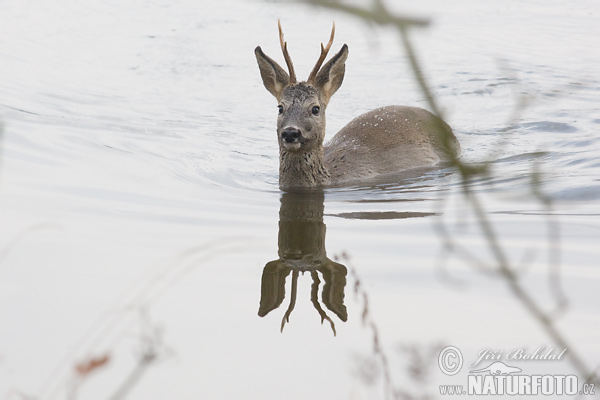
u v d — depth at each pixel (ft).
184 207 38.27
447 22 89.97
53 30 84.64
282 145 44.57
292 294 27.37
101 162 46.52
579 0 99.86
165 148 51.67
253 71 74.28
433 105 7.40
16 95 62.34
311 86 45.21
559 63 75.41
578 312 24.49
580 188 40.01
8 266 28.68
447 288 26.94
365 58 79.25
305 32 87.10
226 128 58.65
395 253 30.96
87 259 29.58
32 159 45.52
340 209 38.88
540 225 33.83
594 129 57.16
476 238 32.32
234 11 95.35
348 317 25.25
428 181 45.80
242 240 33.04
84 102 62.49
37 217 34.86
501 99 66.33
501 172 46.03
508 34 85.35
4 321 24.13
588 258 29.27
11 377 20.53
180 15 93.15
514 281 8.87
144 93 66.59
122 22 89.30
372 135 51.67
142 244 31.65
